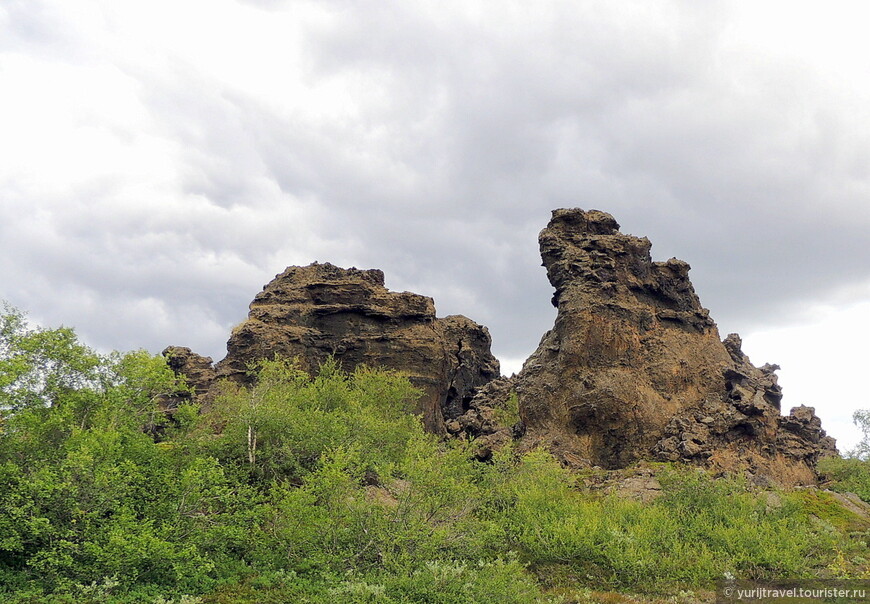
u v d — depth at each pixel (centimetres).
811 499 5119
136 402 4084
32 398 3519
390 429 5056
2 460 3269
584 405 6122
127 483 3412
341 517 3406
